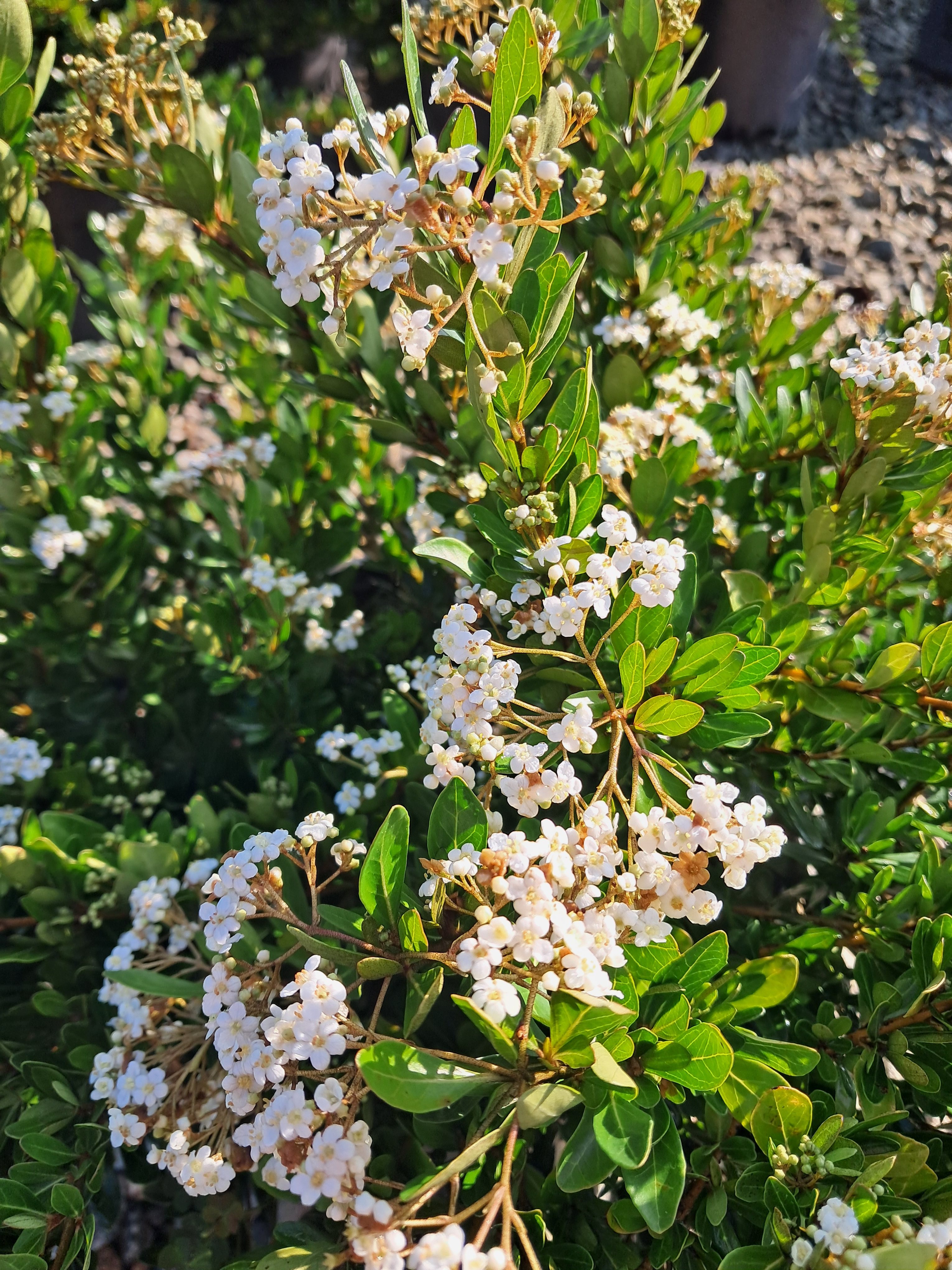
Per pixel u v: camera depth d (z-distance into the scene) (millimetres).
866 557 233
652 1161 162
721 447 300
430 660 264
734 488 282
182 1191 257
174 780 340
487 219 158
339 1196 147
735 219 361
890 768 237
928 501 251
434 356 197
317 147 162
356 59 823
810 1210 171
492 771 180
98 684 337
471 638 177
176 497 338
